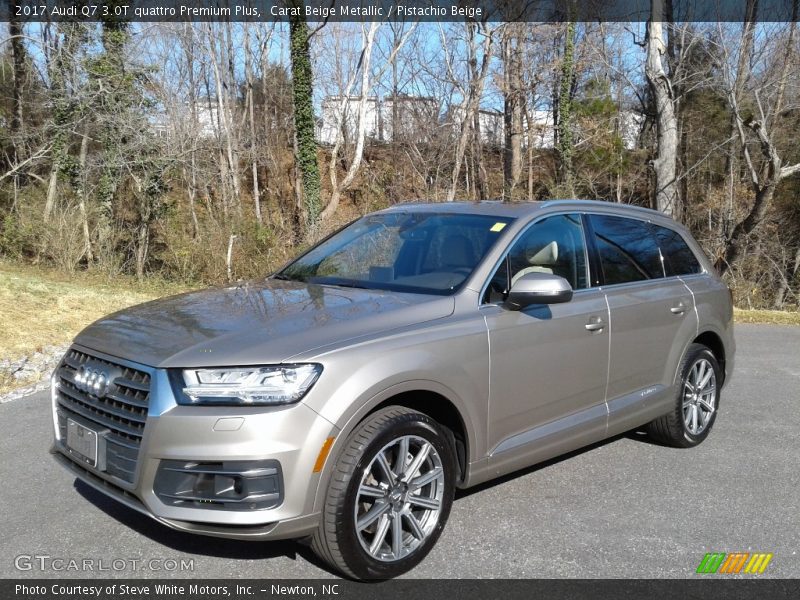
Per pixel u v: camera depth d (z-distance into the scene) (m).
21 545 3.82
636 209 5.55
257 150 37.25
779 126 26.83
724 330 5.96
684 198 32.22
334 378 3.29
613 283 4.96
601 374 4.71
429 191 31.86
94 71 20.53
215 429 3.11
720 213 29.59
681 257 5.79
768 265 25.94
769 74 23.39
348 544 3.31
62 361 3.94
